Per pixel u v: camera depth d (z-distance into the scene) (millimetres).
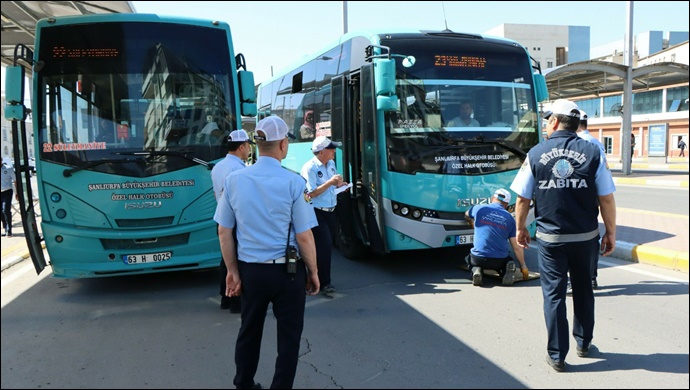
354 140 7430
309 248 3426
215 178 5246
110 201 5988
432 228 6688
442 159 6719
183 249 6188
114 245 6047
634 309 5305
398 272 7160
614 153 39281
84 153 5961
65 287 6793
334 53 8359
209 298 6176
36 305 6020
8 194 10805
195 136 6254
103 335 5016
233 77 6496
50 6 9242
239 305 5578
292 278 3379
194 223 6223
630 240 7895
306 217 3406
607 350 4344
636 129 37250
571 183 3822
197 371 4191
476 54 7109
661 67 18188
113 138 6031
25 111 6008
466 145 6809
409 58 6590
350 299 5949
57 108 5969
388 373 4055
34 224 6289
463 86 6949
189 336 4953
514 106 7145
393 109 6242
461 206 6766
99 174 5961
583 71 18031
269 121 3432
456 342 4625
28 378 4105
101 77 6078
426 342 4641
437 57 6930
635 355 4238
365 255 7953
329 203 6125
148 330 5133
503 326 4977
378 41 6859
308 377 4016
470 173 6809
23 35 11211
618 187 17750
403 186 6641
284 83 11438
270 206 3334
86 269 5961
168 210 6125
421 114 6750
